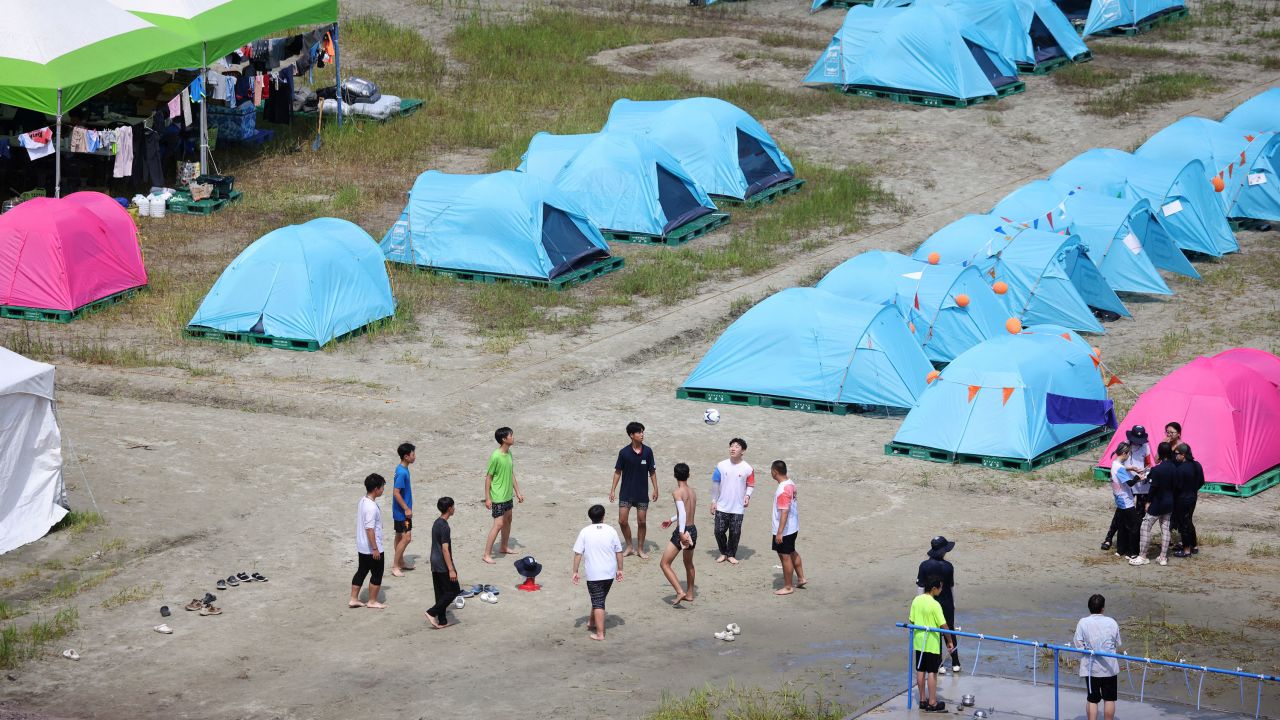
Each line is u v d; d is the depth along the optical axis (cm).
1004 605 6631
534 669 6041
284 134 15888
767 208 14175
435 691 5828
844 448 8944
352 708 5672
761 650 6216
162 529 7512
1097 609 5375
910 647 5625
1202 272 12688
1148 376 10081
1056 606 6612
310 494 8100
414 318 11200
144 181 13988
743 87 17900
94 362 10006
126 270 11350
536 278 12025
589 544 6297
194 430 8962
